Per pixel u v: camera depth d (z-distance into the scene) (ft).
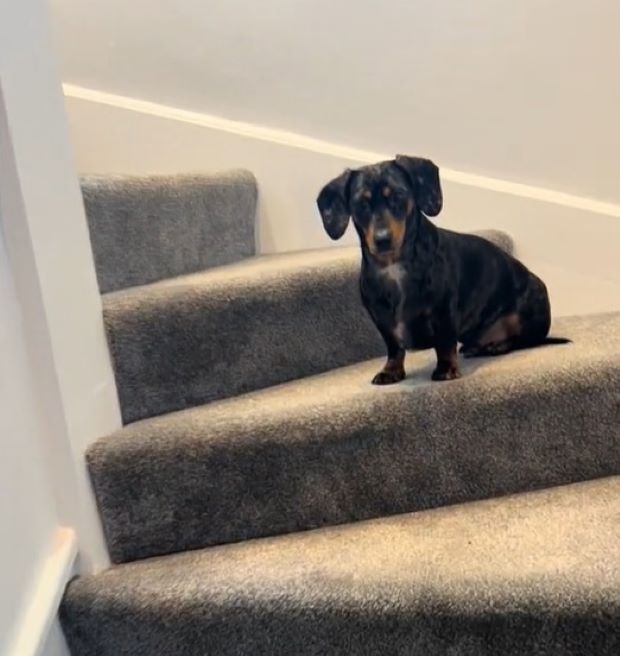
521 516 3.28
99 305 3.72
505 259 3.86
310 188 5.72
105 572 3.37
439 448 3.48
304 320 4.31
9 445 2.92
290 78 5.65
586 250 5.18
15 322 3.09
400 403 3.47
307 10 5.49
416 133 5.45
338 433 3.44
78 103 5.93
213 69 5.78
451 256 3.58
